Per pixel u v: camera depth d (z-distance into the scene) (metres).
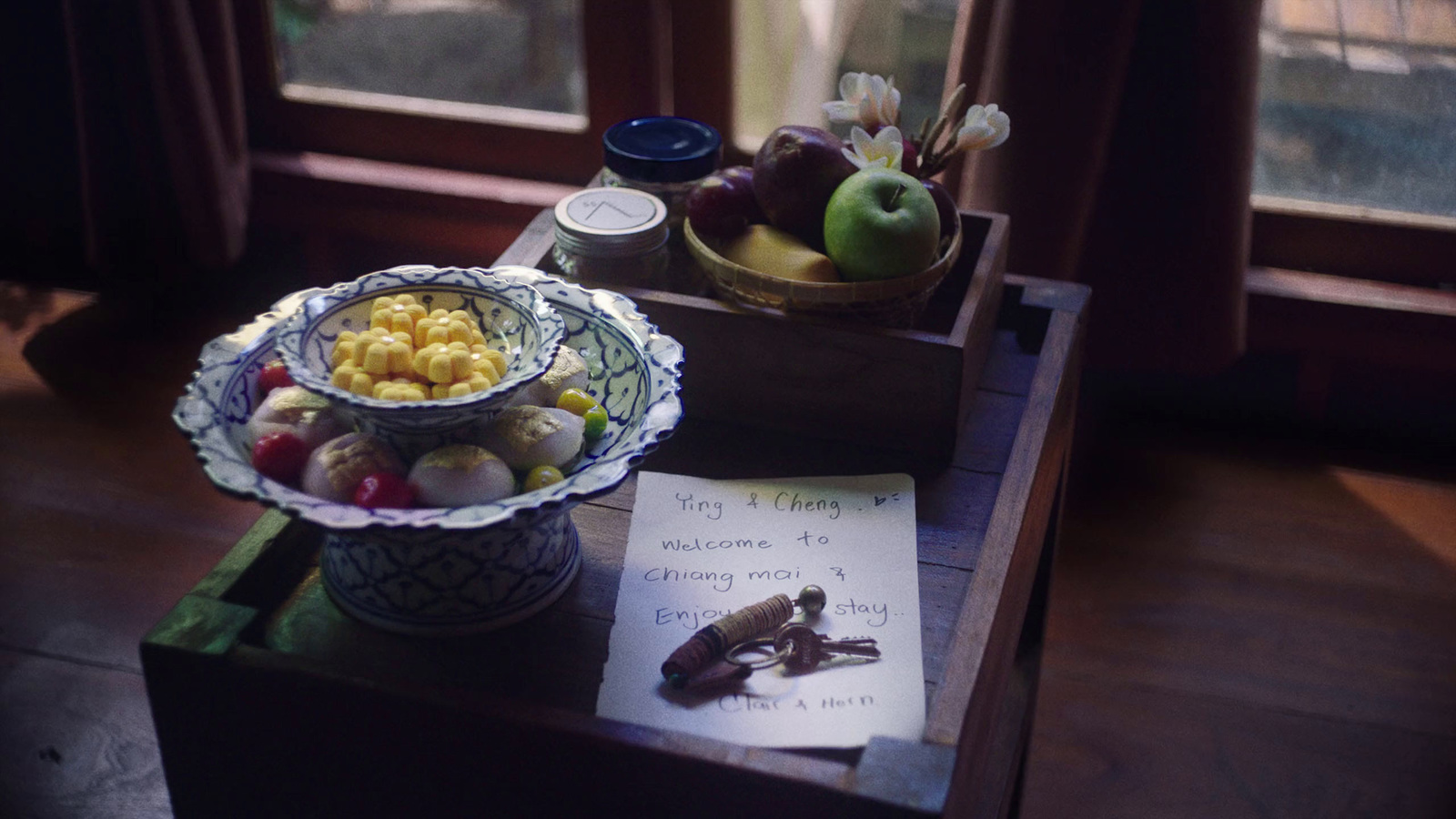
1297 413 1.78
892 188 0.91
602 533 0.89
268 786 0.82
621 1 1.64
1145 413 1.84
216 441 0.74
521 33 1.76
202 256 1.77
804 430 0.98
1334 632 1.52
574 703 0.78
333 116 1.87
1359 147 1.63
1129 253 1.56
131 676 1.43
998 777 1.08
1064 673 1.47
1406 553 1.61
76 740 1.37
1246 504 1.68
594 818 0.77
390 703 0.76
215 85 1.69
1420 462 1.75
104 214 1.80
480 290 0.82
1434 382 1.70
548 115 1.82
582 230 0.97
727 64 1.68
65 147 1.91
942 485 0.94
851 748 0.76
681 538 0.88
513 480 0.77
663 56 1.70
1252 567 1.60
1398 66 1.58
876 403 0.95
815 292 0.91
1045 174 1.43
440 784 0.79
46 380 1.84
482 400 0.74
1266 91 1.62
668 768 0.74
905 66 1.64
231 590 0.82
